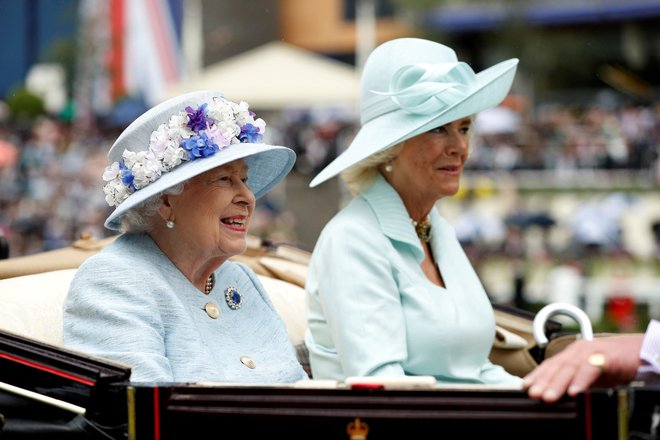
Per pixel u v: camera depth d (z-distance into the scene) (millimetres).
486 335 11688
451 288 11812
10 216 52938
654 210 49750
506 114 56312
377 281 11219
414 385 8531
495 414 8242
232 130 10891
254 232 50938
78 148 57719
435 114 11625
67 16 62875
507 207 50250
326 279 11320
